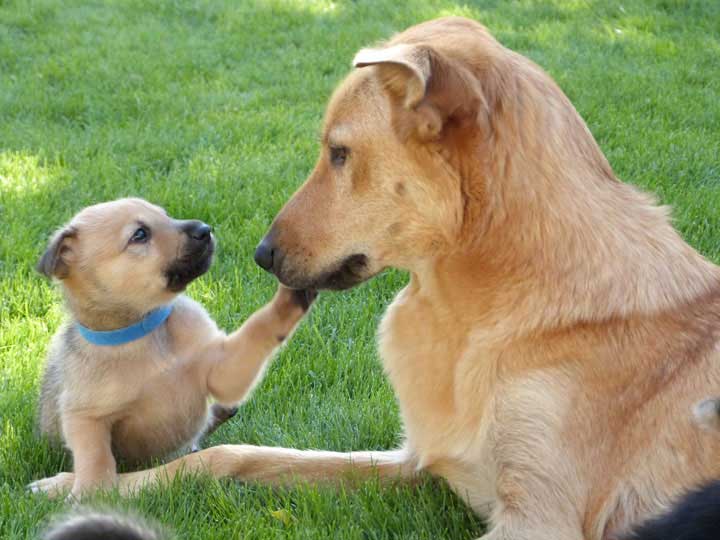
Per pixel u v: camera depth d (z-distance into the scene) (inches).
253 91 123.9
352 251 66.7
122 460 73.1
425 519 67.2
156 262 70.8
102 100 119.8
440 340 66.9
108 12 161.0
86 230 71.1
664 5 165.5
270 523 66.9
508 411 64.5
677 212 91.0
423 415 67.4
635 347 64.5
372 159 65.7
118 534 60.2
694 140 104.4
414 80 63.8
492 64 65.7
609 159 100.0
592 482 63.9
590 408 64.1
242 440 74.3
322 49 143.4
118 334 70.2
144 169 100.6
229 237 89.0
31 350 79.7
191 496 68.5
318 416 74.7
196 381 71.9
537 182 65.2
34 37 147.6
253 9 164.2
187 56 138.4
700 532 60.6
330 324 81.7
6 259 87.0
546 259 65.1
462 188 65.4
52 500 68.6
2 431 74.1
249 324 71.2
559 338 64.7
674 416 63.9
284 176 97.4
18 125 111.3
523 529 63.4
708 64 135.8
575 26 153.5
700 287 66.0
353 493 68.8
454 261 66.1
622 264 65.2
